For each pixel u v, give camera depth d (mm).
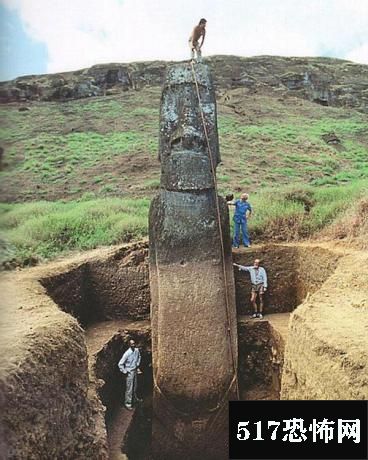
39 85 36531
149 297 11156
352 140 28469
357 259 9414
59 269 10305
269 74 38781
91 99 35125
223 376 8773
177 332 8828
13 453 4398
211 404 8750
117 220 13992
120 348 10219
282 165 23188
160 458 8883
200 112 9180
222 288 8992
